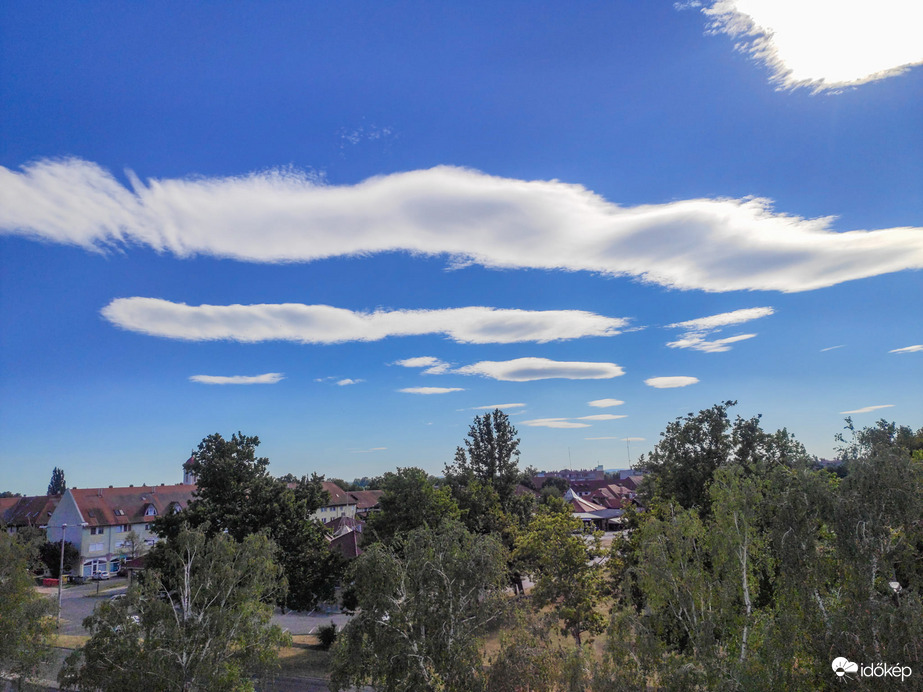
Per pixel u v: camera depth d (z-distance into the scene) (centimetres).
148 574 2498
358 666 1988
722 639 1816
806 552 1611
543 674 1912
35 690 2836
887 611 1409
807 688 1519
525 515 4912
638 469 3831
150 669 2178
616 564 3266
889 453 1559
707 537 1970
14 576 3038
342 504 10375
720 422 3428
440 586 2030
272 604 2722
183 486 8612
